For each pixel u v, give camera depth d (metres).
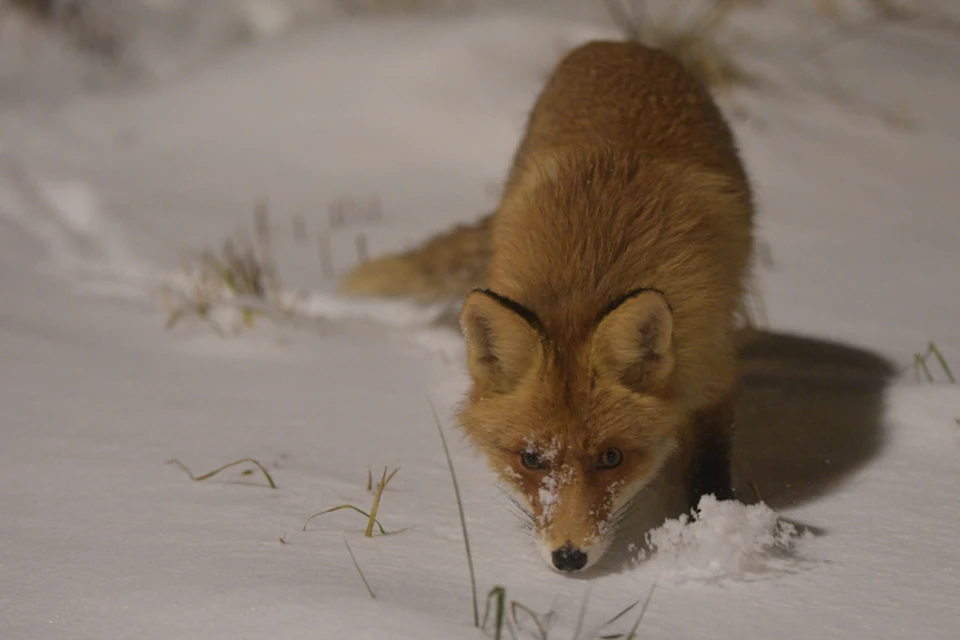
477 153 18.94
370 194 17.77
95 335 11.66
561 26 22.58
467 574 6.43
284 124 20.59
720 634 5.70
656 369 6.89
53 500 7.48
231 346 11.35
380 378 10.34
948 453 8.19
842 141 19.50
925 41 25.45
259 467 8.01
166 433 8.85
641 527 7.23
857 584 6.24
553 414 6.71
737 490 7.85
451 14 25.00
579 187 8.29
